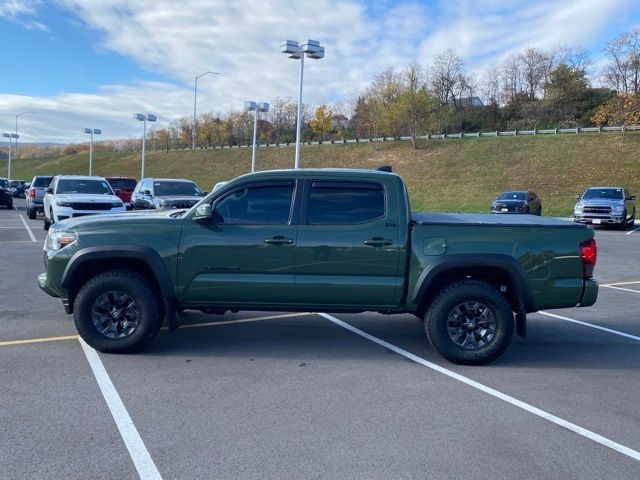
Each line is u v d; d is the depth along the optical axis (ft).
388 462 12.50
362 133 243.60
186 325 24.62
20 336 21.97
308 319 26.21
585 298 19.79
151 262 19.49
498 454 13.03
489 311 19.57
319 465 12.30
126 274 19.86
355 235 19.48
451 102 250.37
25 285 32.07
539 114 214.28
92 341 19.84
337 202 19.84
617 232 80.12
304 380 17.84
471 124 234.17
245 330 23.97
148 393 16.39
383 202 19.77
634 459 12.92
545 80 231.71
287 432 13.94
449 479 11.84
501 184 139.64
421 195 140.87
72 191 59.93
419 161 173.17
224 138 277.64
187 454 12.70
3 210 102.73
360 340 22.77
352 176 19.95
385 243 19.45
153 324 19.92
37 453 12.61
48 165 324.80
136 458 12.47
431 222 19.71
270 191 20.02
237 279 19.65
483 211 112.37
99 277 19.74
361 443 13.42
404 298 19.83
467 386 17.70
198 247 19.60
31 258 42.27
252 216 19.88
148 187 66.95
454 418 15.08
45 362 18.98
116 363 19.08
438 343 19.61
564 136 161.79
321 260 19.52
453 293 19.48
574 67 217.56
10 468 11.92
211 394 16.43
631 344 23.20
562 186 130.41
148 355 20.08
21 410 14.96
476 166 156.76
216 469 12.05
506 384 18.01
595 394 17.26
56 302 27.89
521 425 14.73
